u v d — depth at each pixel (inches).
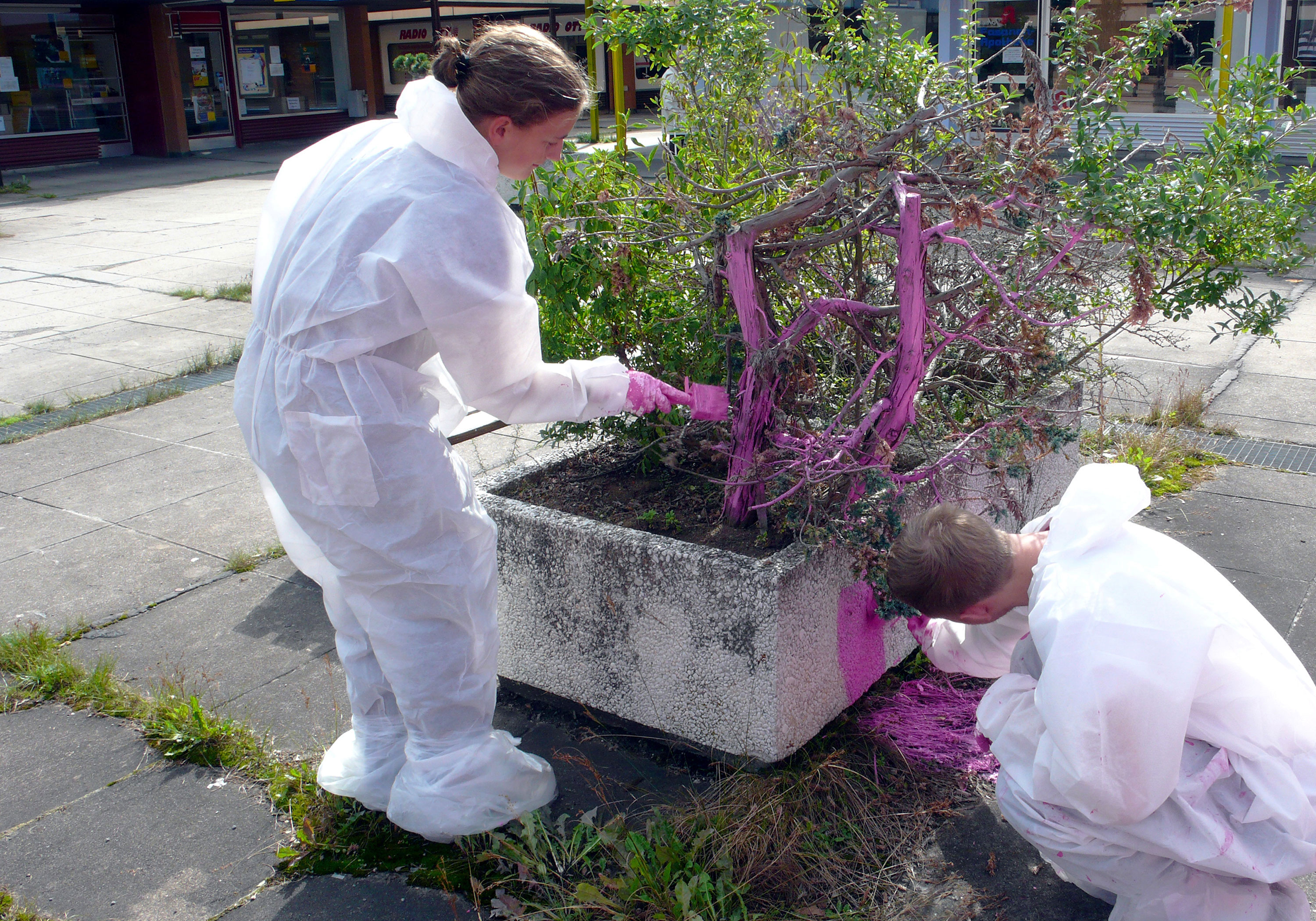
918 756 108.9
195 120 879.1
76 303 351.6
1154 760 71.7
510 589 116.8
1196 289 129.2
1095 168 102.0
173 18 838.5
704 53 137.2
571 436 144.1
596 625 110.6
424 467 87.4
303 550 98.1
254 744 115.6
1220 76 123.6
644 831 99.1
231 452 210.7
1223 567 148.8
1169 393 222.1
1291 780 74.8
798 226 111.4
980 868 94.4
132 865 99.1
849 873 93.8
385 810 101.1
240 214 541.0
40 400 249.3
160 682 129.7
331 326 83.9
